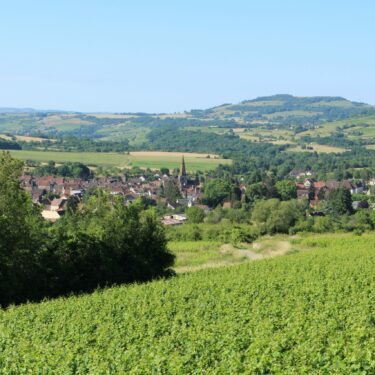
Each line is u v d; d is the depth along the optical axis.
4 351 23.12
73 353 22.16
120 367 19.66
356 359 18.17
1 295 37.50
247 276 40.78
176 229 94.25
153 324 26.42
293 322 25.27
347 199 121.69
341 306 28.69
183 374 18.66
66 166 192.12
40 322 28.19
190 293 34.41
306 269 43.78
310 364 18.80
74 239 42.66
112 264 44.69
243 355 20.20
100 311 29.95
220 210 120.44
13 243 38.19
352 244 67.00
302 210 117.31
